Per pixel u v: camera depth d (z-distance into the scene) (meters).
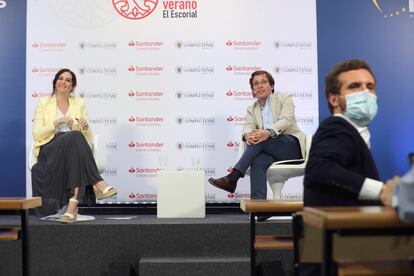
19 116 4.75
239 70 4.83
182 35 4.83
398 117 4.81
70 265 3.32
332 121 1.60
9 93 4.75
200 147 4.79
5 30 4.77
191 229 3.35
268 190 4.75
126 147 4.77
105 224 3.34
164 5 4.85
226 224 3.36
